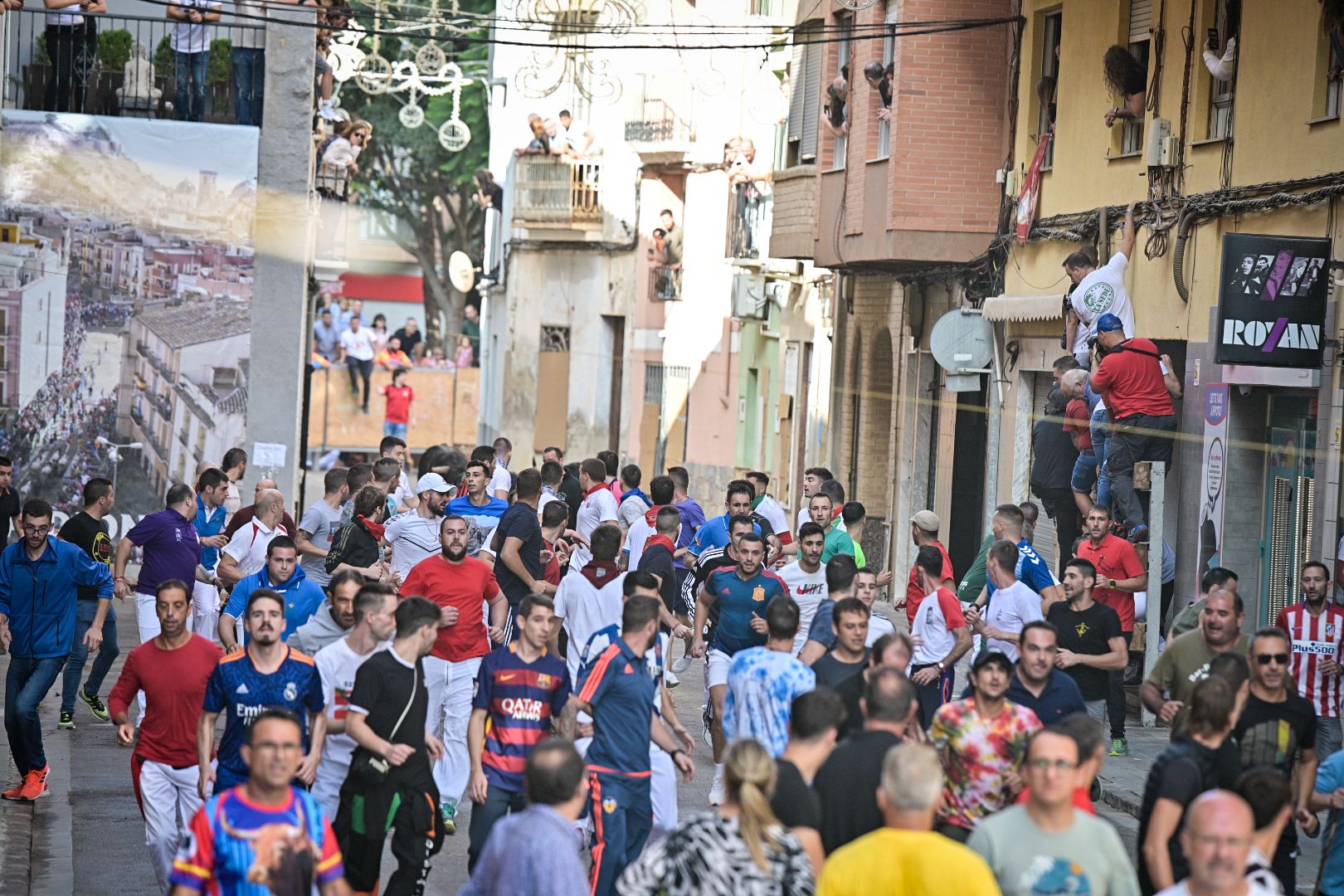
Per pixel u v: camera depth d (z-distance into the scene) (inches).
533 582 1003.9
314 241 1895.9
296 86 1668.3
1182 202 1204.5
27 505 855.7
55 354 1636.3
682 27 2426.2
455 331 3934.5
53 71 1651.1
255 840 461.7
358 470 1031.0
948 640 848.3
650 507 1272.1
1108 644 867.4
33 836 796.0
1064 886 462.0
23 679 858.1
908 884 418.0
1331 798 605.3
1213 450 1152.8
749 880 431.8
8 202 1626.5
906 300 1811.0
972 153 1608.0
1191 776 519.5
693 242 2755.9
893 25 1605.6
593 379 3127.5
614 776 644.7
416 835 626.5
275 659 632.4
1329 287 1010.1
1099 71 1380.4
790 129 2096.5
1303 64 1074.1
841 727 657.0
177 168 1649.9
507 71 3107.8
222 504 1127.6
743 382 2536.9
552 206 3061.0
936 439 1782.7
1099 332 1193.4
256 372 1668.3
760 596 871.7
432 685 828.0
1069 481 1346.0
